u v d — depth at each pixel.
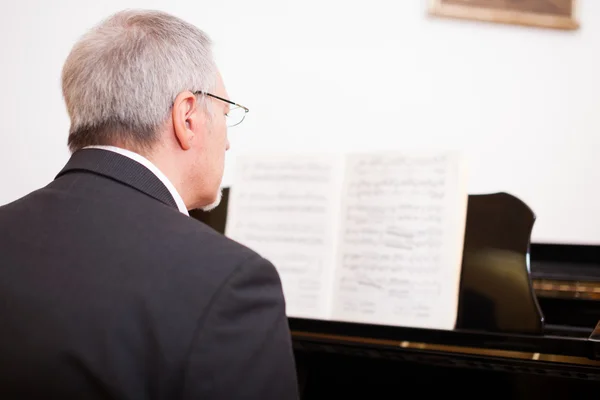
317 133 3.32
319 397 2.06
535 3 3.23
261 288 0.86
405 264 1.85
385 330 1.81
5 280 0.87
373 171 1.97
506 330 1.78
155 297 0.81
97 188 0.94
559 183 3.29
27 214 0.94
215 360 0.79
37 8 3.29
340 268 1.94
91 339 0.81
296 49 3.31
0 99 3.31
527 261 1.80
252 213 2.11
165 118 1.00
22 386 0.82
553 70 3.28
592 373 1.57
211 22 3.31
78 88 0.99
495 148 3.28
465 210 1.82
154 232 0.88
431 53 3.27
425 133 3.29
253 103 3.33
